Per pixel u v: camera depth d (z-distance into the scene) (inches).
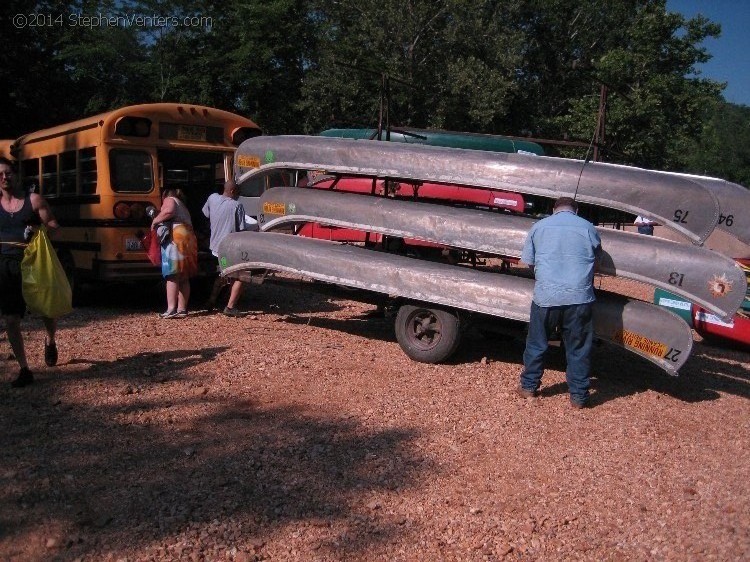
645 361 326.3
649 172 261.1
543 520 175.0
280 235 330.0
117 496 176.4
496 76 1090.1
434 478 193.3
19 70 872.9
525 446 216.1
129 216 371.2
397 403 245.9
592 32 1368.1
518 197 345.7
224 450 203.9
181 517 167.8
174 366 277.1
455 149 287.7
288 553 157.0
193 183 426.6
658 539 168.7
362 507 176.7
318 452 204.5
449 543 164.1
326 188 349.4
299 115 1119.6
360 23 1080.2
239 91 1072.8
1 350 294.4
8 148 484.1
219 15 1053.8
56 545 155.3
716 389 288.5
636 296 501.4
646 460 210.5
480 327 294.8
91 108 948.6
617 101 963.3
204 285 444.1
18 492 175.8
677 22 1054.4
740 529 173.6
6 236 240.7
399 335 295.9
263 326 351.3
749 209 265.3
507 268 324.8
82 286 402.3
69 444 203.9
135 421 222.1
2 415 222.2
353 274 297.4
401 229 291.4
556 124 1114.1
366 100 1051.3
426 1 1062.4
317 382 263.9
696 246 254.2
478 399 253.9
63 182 410.9
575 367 248.7
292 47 1058.1
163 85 995.3
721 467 208.4
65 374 263.1
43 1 895.7
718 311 250.1
